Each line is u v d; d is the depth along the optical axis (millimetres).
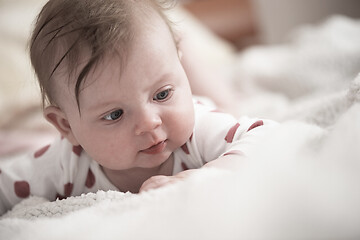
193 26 2012
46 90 694
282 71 1538
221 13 2596
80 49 620
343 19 1684
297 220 337
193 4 2641
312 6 2504
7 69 1518
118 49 610
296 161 415
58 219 514
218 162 599
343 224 325
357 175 374
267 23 2605
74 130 689
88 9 641
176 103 665
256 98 1484
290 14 2557
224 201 386
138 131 637
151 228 390
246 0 2570
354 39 1522
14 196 817
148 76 626
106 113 638
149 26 646
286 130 530
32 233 482
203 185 441
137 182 762
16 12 1782
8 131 1460
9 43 1642
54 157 814
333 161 408
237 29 2613
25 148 1271
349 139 451
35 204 741
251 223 348
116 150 663
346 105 706
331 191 351
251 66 1642
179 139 684
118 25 623
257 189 385
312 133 557
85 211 523
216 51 1946
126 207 498
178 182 535
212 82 1302
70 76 636
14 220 566
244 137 665
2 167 840
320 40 1548
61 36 635
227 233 347
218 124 733
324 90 1429
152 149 667
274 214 349
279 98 1435
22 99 1475
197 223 371
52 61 652
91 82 621
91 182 792
